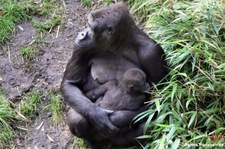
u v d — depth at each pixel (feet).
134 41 16.96
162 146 16.15
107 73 17.12
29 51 19.86
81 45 16.75
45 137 18.31
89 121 17.06
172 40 17.99
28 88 19.26
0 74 19.60
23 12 20.65
